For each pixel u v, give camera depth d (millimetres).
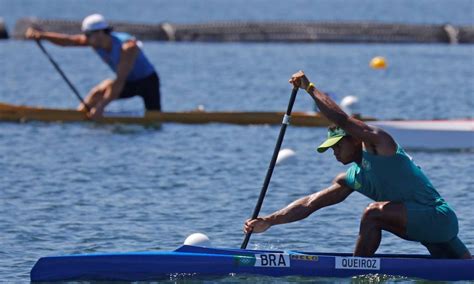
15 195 50562
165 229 44000
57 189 52250
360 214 46812
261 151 64750
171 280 35594
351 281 35688
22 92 101375
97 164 59469
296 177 56250
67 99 97062
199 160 61219
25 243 41281
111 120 75000
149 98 75062
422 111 87812
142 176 56094
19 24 168000
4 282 35500
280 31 167500
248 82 111438
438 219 35438
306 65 130875
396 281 35688
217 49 153625
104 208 47969
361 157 35375
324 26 168750
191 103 94375
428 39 168125
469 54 148125
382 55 145500
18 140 67500
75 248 40594
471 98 97000
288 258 36156
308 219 45750
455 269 36125
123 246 41062
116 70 73000
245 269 36031
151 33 165625
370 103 93375
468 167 59594
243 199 50406
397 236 40125
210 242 39875
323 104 34688
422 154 64500
